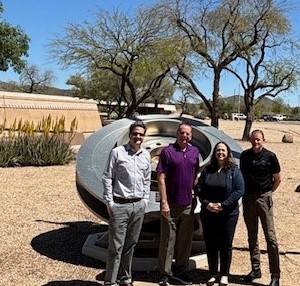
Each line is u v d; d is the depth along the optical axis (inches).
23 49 1095.0
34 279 154.1
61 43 855.7
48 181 353.4
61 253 182.7
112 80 1387.8
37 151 446.6
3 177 366.0
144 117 194.4
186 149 149.6
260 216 152.1
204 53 824.9
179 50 810.8
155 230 173.3
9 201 275.9
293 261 181.2
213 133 187.2
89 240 187.5
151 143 178.7
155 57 832.9
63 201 281.7
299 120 2854.3
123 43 840.3
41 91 2135.8
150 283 152.3
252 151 153.4
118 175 138.6
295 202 297.1
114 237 138.6
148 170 141.4
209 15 818.8
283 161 551.5
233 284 154.0
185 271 154.0
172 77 898.7
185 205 148.7
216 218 146.5
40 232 213.3
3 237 202.4
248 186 153.2
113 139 183.8
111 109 1592.0
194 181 151.4
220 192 145.5
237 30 807.1
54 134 473.7
